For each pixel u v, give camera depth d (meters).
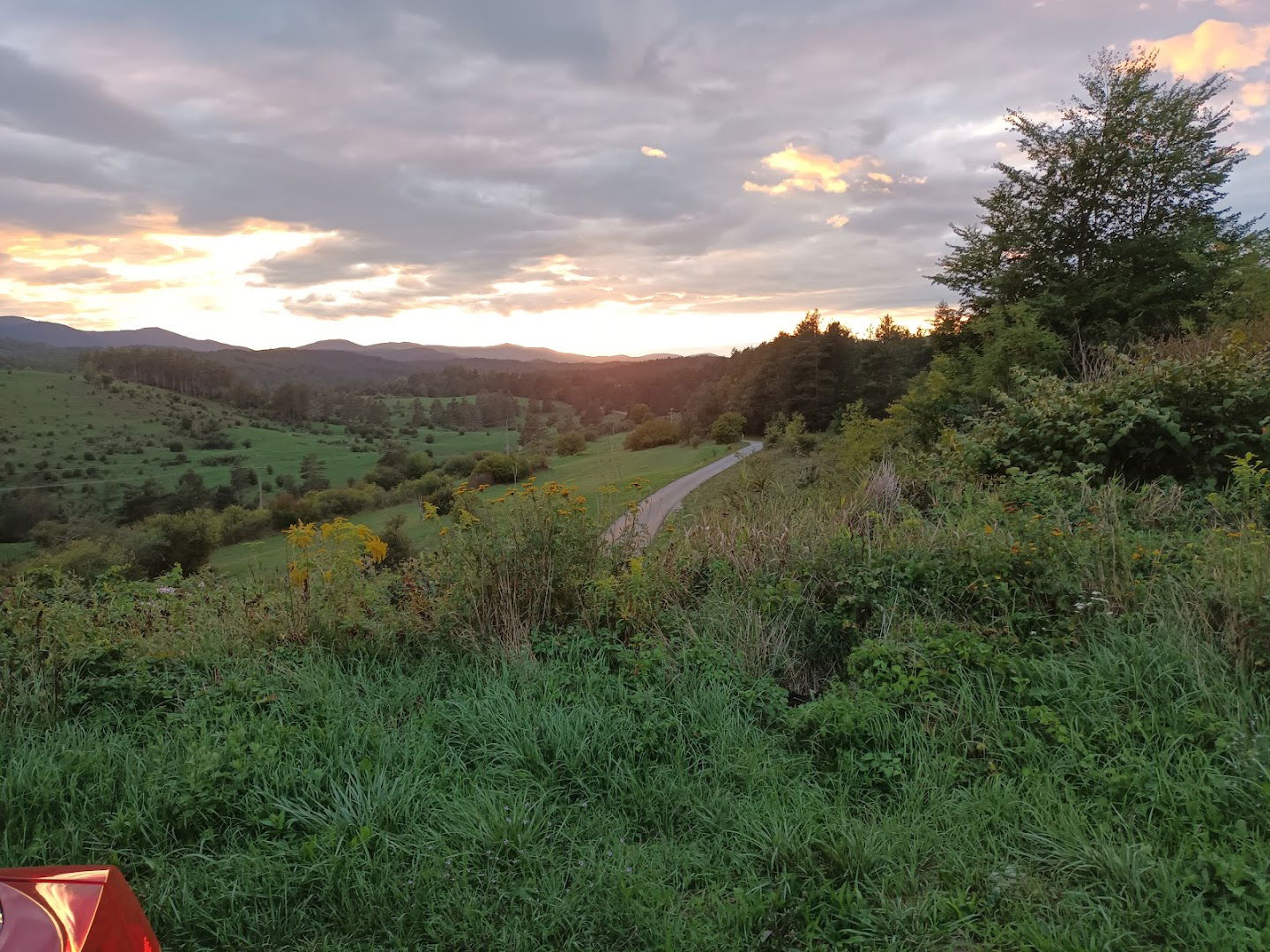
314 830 2.92
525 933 2.41
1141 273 19.55
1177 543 4.98
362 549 5.16
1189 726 3.16
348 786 3.07
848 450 21.03
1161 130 19.97
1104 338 17.83
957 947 2.29
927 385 22.64
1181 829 2.65
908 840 2.78
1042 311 18.80
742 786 3.26
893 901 2.48
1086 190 21.00
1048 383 8.16
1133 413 6.93
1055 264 21.00
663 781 3.29
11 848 2.79
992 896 2.45
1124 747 3.11
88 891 1.74
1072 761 3.11
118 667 4.24
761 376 90.88
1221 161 19.97
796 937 2.40
